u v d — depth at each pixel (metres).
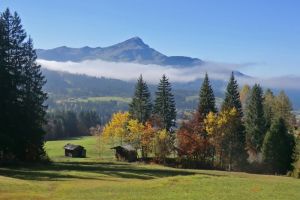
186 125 117.25
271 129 108.81
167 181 51.28
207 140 115.56
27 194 41.16
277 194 42.97
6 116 76.19
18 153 79.69
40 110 88.12
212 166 115.56
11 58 81.94
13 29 82.75
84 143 177.75
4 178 50.03
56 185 49.59
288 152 107.25
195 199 39.66
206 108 122.50
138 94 132.38
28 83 83.62
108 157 133.50
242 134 117.25
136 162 114.69
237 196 41.38
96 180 57.38
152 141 117.38
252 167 111.88
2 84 75.88
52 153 145.50
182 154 115.81
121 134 132.00
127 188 46.47
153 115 129.00
